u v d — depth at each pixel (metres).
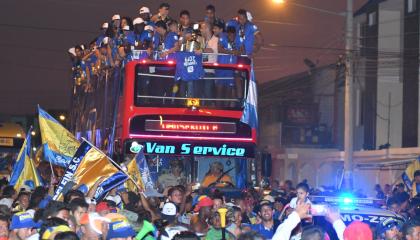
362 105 42.81
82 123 21.22
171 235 9.45
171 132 15.61
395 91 41.31
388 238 9.08
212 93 15.91
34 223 8.70
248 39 16.30
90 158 11.66
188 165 15.63
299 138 45.44
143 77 15.70
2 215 8.75
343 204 11.22
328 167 37.62
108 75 17.61
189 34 15.99
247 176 15.85
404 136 40.22
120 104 16.03
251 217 13.57
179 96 15.76
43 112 13.83
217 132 15.78
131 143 15.41
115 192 12.91
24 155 14.93
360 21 42.72
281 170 42.78
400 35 40.81
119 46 16.28
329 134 45.28
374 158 33.06
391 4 40.62
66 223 7.41
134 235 7.70
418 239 7.97
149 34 16.09
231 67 16.02
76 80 22.88
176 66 15.74
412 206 14.24
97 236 7.40
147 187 14.19
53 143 13.82
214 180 15.66
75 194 9.97
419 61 39.22
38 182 14.94
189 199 13.02
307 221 9.26
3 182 17.97
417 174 16.88
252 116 15.97
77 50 22.69
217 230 9.55
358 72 41.72
